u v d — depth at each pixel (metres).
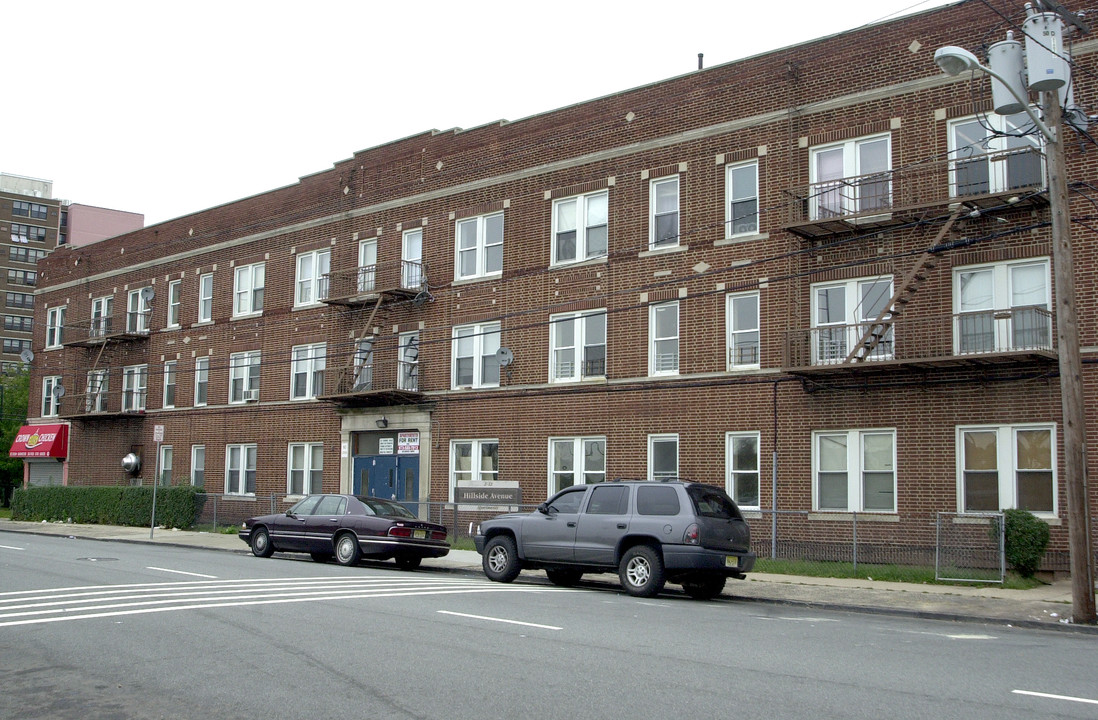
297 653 9.83
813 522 21.48
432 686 8.36
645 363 24.75
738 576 16.28
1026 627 13.95
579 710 7.54
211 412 37.00
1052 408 18.81
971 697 8.14
